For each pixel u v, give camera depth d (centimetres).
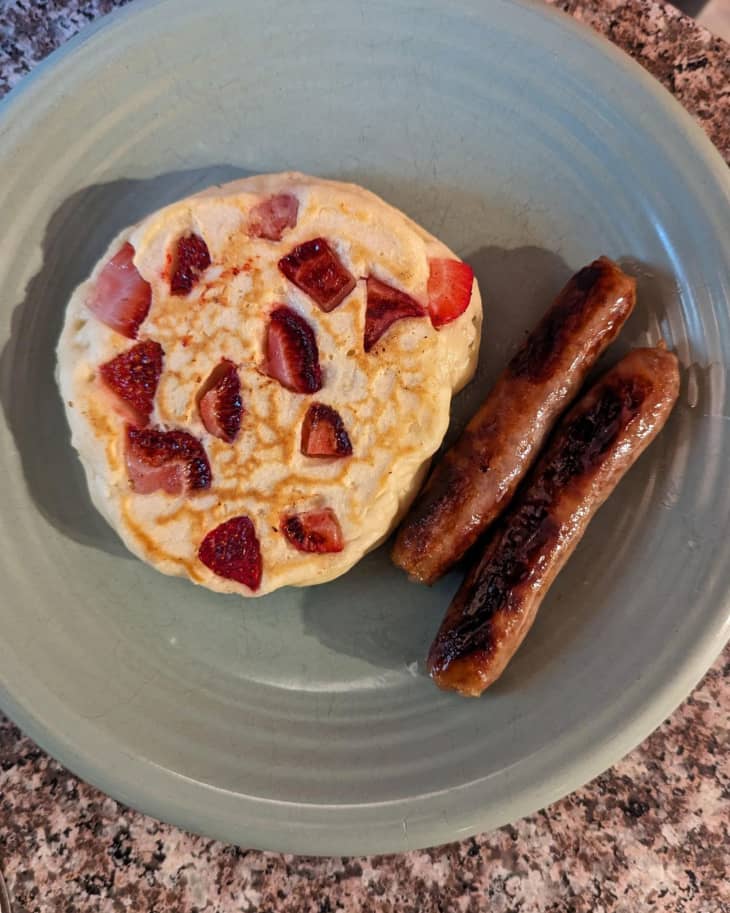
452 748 22
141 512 22
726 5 29
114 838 24
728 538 21
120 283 22
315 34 23
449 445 24
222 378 22
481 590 22
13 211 23
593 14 25
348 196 22
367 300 22
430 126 24
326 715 23
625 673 22
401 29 23
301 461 22
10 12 26
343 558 22
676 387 22
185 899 24
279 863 24
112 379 22
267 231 22
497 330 24
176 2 23
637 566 22
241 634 24
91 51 23
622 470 22
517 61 23
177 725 23
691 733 24
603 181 23
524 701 22
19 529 23
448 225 24
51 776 24
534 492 22
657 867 24
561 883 24
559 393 22
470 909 24
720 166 22
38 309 24
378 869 24
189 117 24
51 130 23
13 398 24
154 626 23
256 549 22
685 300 22
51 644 23
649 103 22
